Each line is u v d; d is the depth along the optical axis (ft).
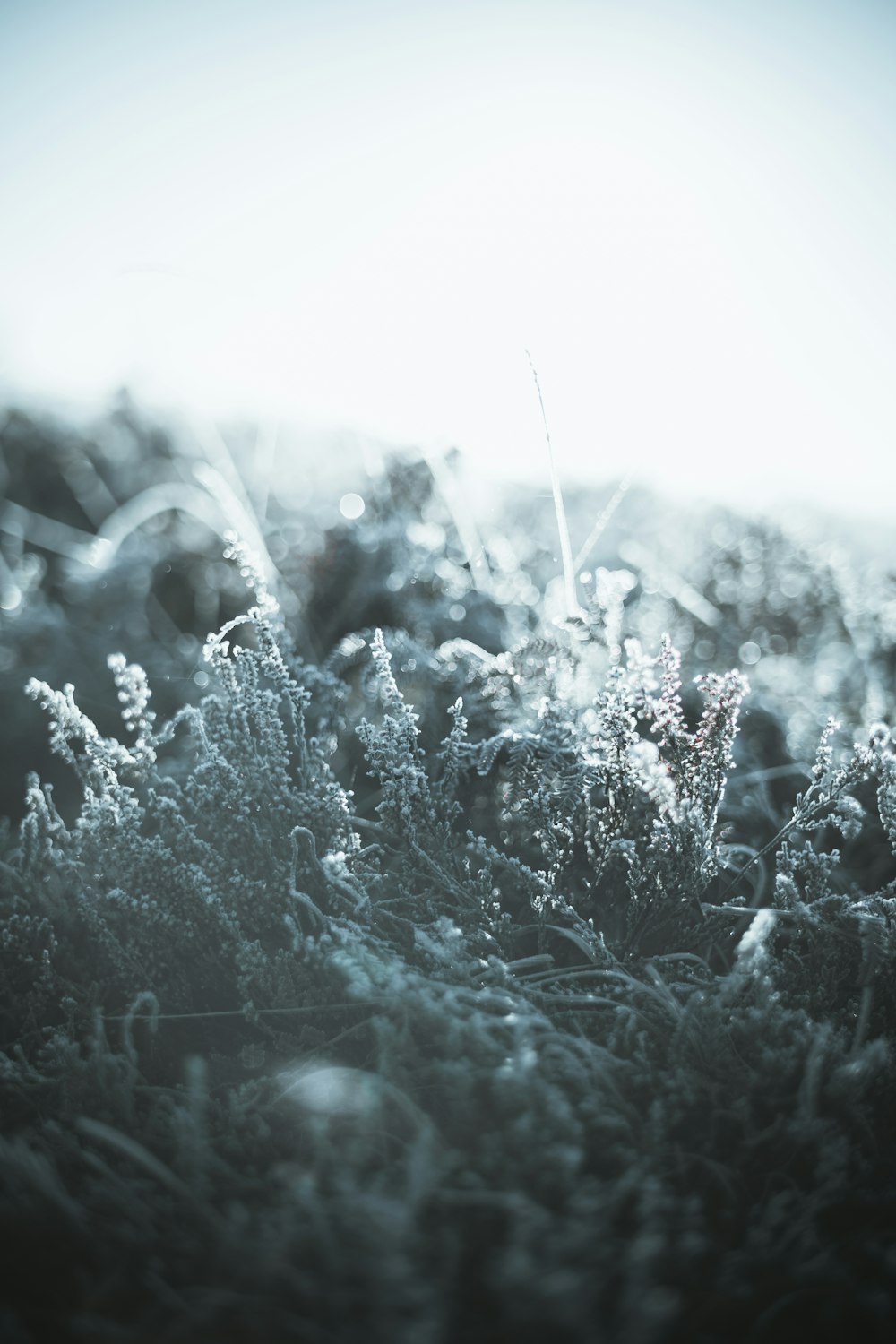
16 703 2.99
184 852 2.23
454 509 3.01
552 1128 1.88
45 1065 2.09
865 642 2.85
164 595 3.30
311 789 2.32
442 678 2.68
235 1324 1.79
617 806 2.29
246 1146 2.00
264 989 2.15
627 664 2.36
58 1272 1.87
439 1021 1.99
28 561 3.45
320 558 3.00
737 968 2.05
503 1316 1.75
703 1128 1.98
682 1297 1.81
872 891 2.47
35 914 2.33
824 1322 1.82
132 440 4.18
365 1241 1.77
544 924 2.24
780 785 2.67
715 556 3.31
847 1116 1.99
